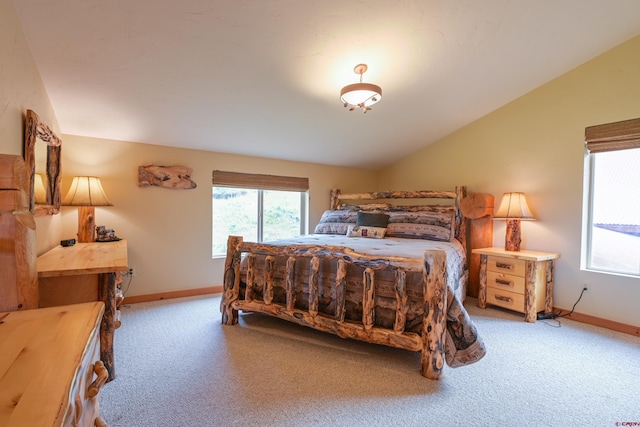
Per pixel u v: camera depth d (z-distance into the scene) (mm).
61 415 581
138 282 3475
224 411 1665
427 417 1635
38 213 2037
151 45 2131
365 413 1661
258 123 3367
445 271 2008
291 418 1617
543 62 2902
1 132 1496
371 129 3832
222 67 2434
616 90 2805
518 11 2248
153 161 3537
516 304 3135
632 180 2816
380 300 2248
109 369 1937
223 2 1879
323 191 4844
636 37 2686
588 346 2471
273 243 2961
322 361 2209
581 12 2338
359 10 2049
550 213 3254
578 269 3051
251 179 4176
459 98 3352
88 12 1835
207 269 3885
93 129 3082
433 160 4438
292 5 1956
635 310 2709
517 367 2146
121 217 3367
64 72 2264
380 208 4312
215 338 2582
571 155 3100
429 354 1991
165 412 1651
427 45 2449
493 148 3740
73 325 972
